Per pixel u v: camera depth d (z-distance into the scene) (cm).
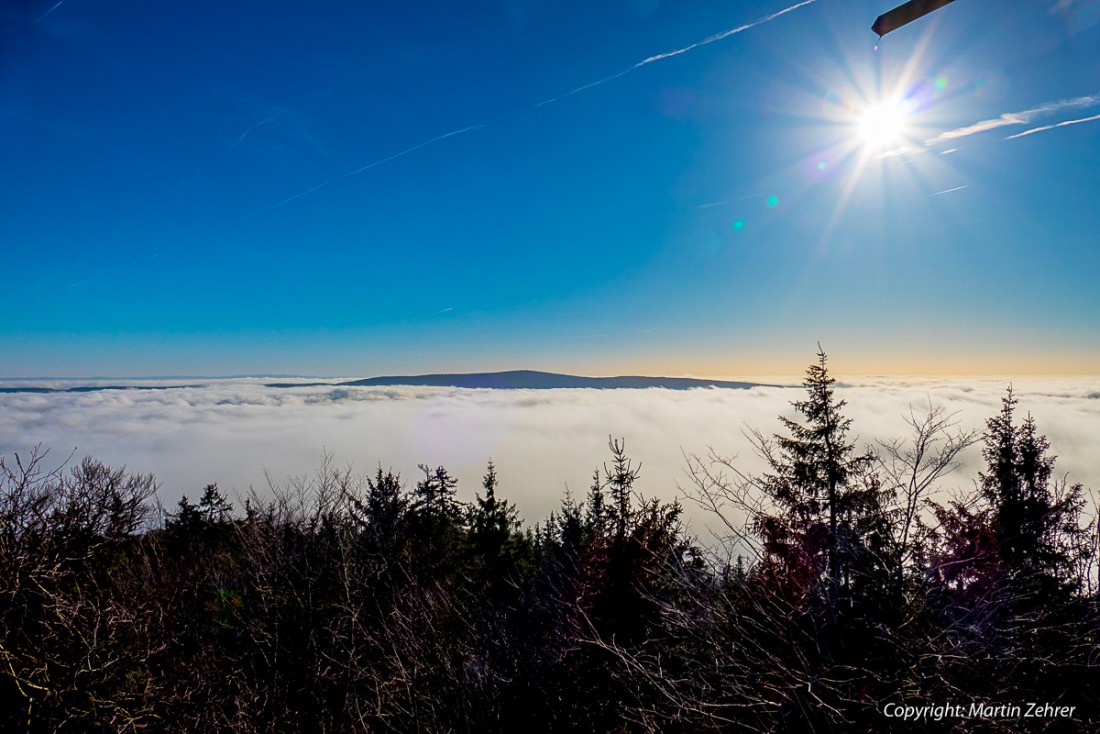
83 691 776
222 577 1328
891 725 478
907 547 578
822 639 520
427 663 827
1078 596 528
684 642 605
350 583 1151
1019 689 485
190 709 905
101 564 1138
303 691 998
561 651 820
